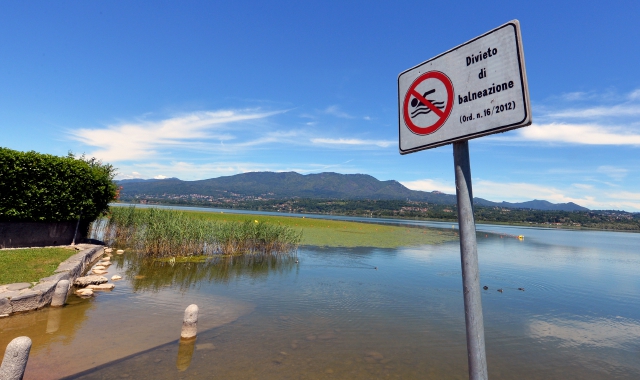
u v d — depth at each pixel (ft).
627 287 51.31
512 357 23.84
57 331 22.86
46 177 43.83
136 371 18.31
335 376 19.22
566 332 29.73
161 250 54.90
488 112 5.49
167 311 28.81
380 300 36.29
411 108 7.00
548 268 67.62
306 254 67.92
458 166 5.92
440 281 47.50
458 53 6.11
